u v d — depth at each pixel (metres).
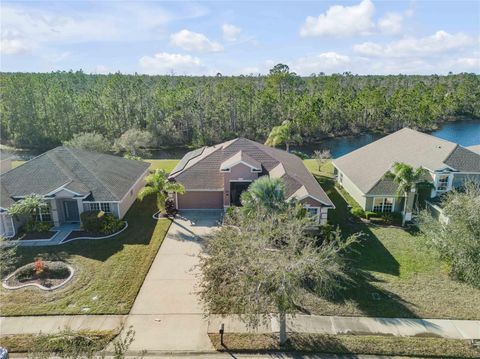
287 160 38.09
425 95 91.62
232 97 79.25
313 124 75.00
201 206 33.75
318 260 15.63
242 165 31.91
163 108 75.62
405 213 30.20
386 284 21.45
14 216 27.88
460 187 31.89
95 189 30.34
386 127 85.81
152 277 22.39
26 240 27.22
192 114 76.94
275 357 15.84
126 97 77.50
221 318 18.52
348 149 70.81
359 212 31.61
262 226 16.72
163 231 28.84
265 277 14.27
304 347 16.28
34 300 19.86
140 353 16.09
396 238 28.00
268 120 77.69
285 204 23.20
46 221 29.12
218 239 16.52
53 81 95.25
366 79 143.62
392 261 24.39
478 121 98.00
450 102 95.88
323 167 48.81
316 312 18.81
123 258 24.47
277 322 18.09
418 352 15.94
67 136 71.06
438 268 23.42
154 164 49.53
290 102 78.00
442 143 34.94
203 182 33.28
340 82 131.62
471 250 18.58
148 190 29.64
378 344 16.38
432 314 18.67
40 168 31.52
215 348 16.39
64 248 25.89
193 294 20.53
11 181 30.27
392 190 31.28
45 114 73.44
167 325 18.02
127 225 29.94
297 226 17.36
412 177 29.17
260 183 24.73
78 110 73.81
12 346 16.34
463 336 17.05
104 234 28.17
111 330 17.42
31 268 22.33
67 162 32.91
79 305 19.48
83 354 13.38
